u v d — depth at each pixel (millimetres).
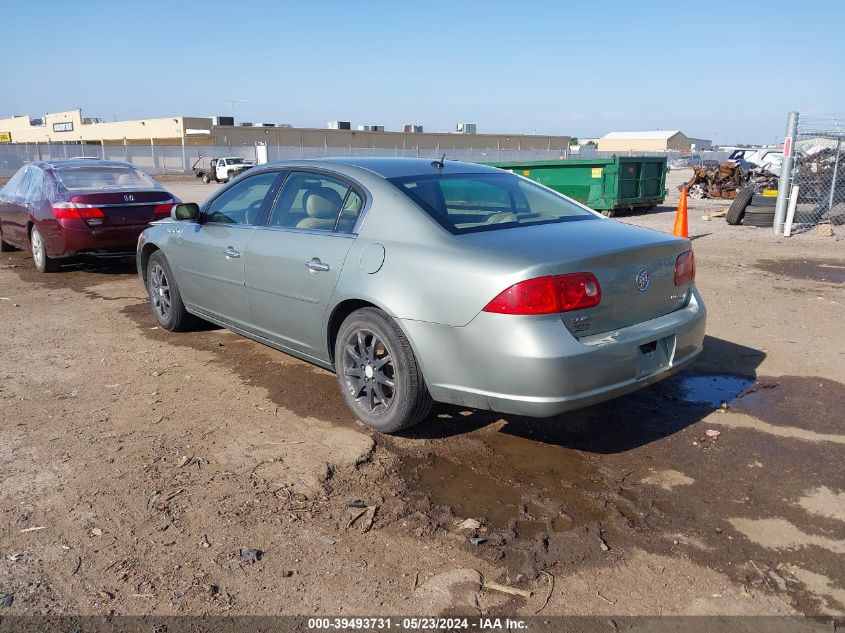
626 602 2615
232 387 4820
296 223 4500
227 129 63438
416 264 3592
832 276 8727
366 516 3188
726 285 8148
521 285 3195
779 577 2768
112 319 6719
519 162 17734
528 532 3072
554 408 3256
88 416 4305
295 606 2586
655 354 3672
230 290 5020
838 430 4133
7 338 6043
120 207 8500
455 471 3631
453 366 3457
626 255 3479
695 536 3051
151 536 3016
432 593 2660
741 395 4688
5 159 48469
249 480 3496
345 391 4129
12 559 2850
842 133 12609
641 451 3869
